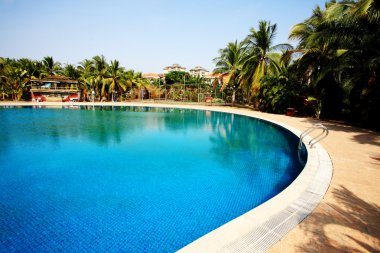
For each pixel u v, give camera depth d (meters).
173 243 3.77
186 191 5.79
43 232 4.02
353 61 13.11
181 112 24.70
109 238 3.87
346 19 11.86
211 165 7.83
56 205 4.99
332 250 2.72
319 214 3.51
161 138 12.12
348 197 4.10
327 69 13.90
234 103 32.12
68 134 12.97
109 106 30.81
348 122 14.57
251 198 5.43
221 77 31.67
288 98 18.94
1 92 34.22
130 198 5.37
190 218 4.52
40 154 9.05
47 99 35.69
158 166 7.70
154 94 43.31
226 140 11.70
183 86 39.97
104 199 5.30
